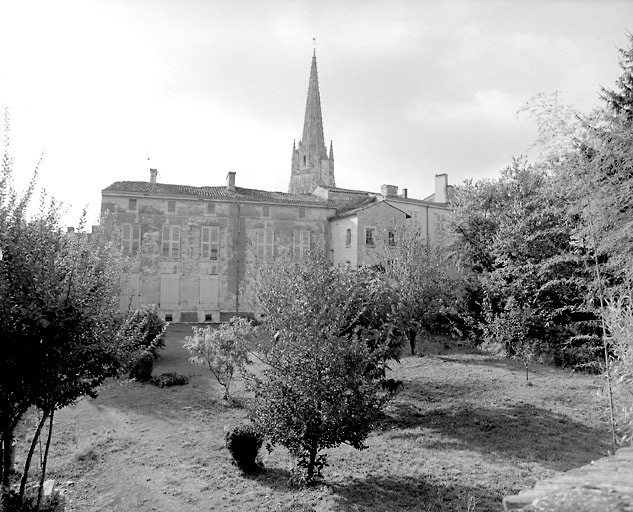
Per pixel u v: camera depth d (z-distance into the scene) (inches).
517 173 1140.5
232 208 1508.4
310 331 426.3
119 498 417.4
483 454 480.7
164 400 740.7
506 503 120.6
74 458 512.7
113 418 660.1
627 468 145.3
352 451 511.2
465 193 1224.2
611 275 439.8
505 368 827.4
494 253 1007.0
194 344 761.0
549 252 852.6
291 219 1565.0
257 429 438.6
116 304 405.4
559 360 826.8
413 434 559.5
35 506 362.0
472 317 1069.1
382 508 369.7
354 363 434.6
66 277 350.3
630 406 322.0
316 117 3570.4
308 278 448.8
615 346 340.5
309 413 419.2
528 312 792.3
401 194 1691.7
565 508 107.2
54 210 369.7
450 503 373.4
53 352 331.6
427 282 955.3
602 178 384.5
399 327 712.4
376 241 1412.4
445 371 831.1
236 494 417.4
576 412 581.9
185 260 1453.0
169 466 487.8
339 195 1724.9
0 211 336.5
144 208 1434.5
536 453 472.4
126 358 383.6
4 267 322.3
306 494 405.7
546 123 426.6
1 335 318.3
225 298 1475.1
